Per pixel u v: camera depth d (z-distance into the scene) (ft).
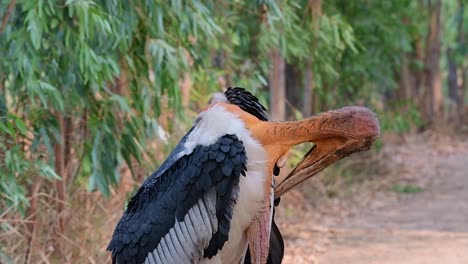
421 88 104.68
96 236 36.76
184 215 19.12
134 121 34.76
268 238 19.02
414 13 86.02
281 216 55.52
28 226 34.83
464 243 48.70
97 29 29.53
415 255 45.83
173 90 34.86
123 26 31.81
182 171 19.16
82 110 35.45
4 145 32.07
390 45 72.79
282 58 55.31
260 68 52.75
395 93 100.12
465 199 63.52
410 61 97.40
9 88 32.78
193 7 33.45
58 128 33.65
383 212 58.75
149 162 39.22
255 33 50.01
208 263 19.33
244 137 18.81
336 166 67.77
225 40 43.96
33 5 28.91
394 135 92.27
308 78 62.03
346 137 18.71
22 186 32.78
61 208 35.91
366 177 70.90
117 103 34.53
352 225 54.29
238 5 43.52
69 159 36.96
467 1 115.96
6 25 30.32
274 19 40.27
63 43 31.60
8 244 33.68
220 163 18.66
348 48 67.21
